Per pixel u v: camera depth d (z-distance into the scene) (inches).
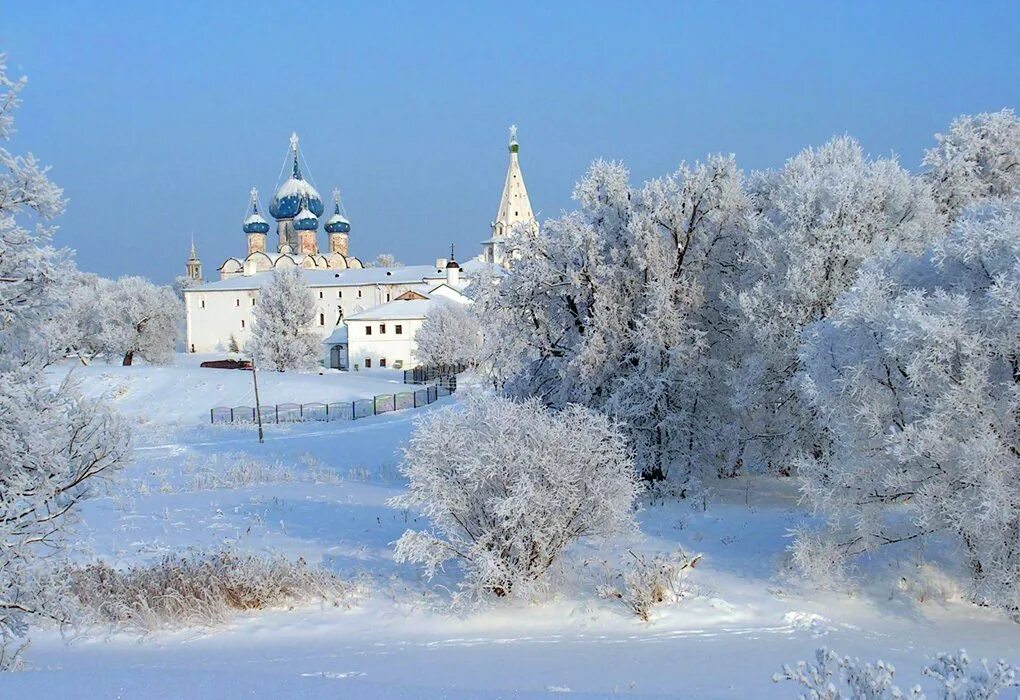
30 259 431.8
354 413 2122.3
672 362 909.2
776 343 836.6
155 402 2406.5
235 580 574.2
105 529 826.2
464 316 3137.3
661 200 975.0
